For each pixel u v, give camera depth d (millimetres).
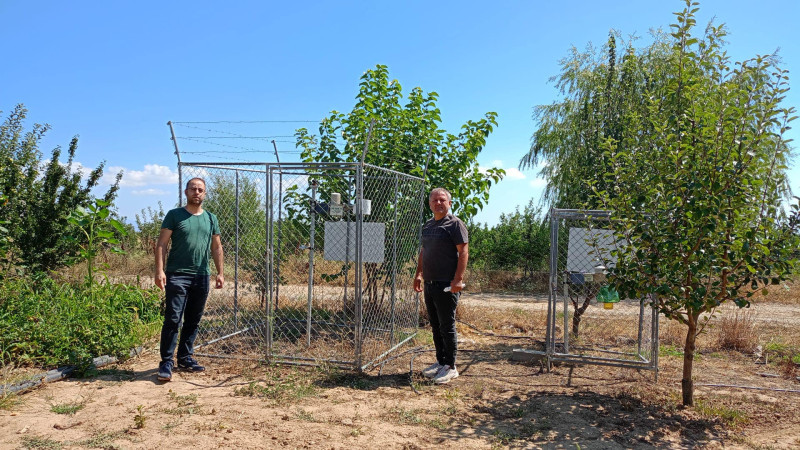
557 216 6125
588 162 8859
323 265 8008
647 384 5582
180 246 5480
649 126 6484
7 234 7875
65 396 4684
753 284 4270
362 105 8430
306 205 6980
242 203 7258
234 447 3711
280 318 7645
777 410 4785
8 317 5852
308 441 3857
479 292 14180
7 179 8391
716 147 4332
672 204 4465
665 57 12898
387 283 7500
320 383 5266
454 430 4191
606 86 9281
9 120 10719
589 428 4316
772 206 4395
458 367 6156
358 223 5578
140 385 5082
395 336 7121
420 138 8422
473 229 16609
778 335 8172
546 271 15164
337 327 7559
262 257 7289
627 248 4723
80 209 8023
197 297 5629
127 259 12969
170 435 3893
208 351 6348
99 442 3732
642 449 3930
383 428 4160
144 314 7527
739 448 3965
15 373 5039
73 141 9336
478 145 8422
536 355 6457
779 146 4398
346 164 5602
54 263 8578
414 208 7410
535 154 16719
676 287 4469
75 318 6039
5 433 3838
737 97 4605
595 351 6867
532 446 3939
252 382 5168
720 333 7707
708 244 4348
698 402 4945
